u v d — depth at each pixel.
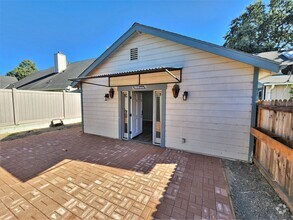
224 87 4.11
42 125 9.02
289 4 15.42
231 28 18.75
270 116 3.14
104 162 4.01
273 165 2.81
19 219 2.06
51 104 9.55
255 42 16.31
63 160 4.16
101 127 6.77
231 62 3.98
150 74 5.27
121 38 5.61
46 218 2.08
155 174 3.35
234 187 2.85
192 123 4.63
